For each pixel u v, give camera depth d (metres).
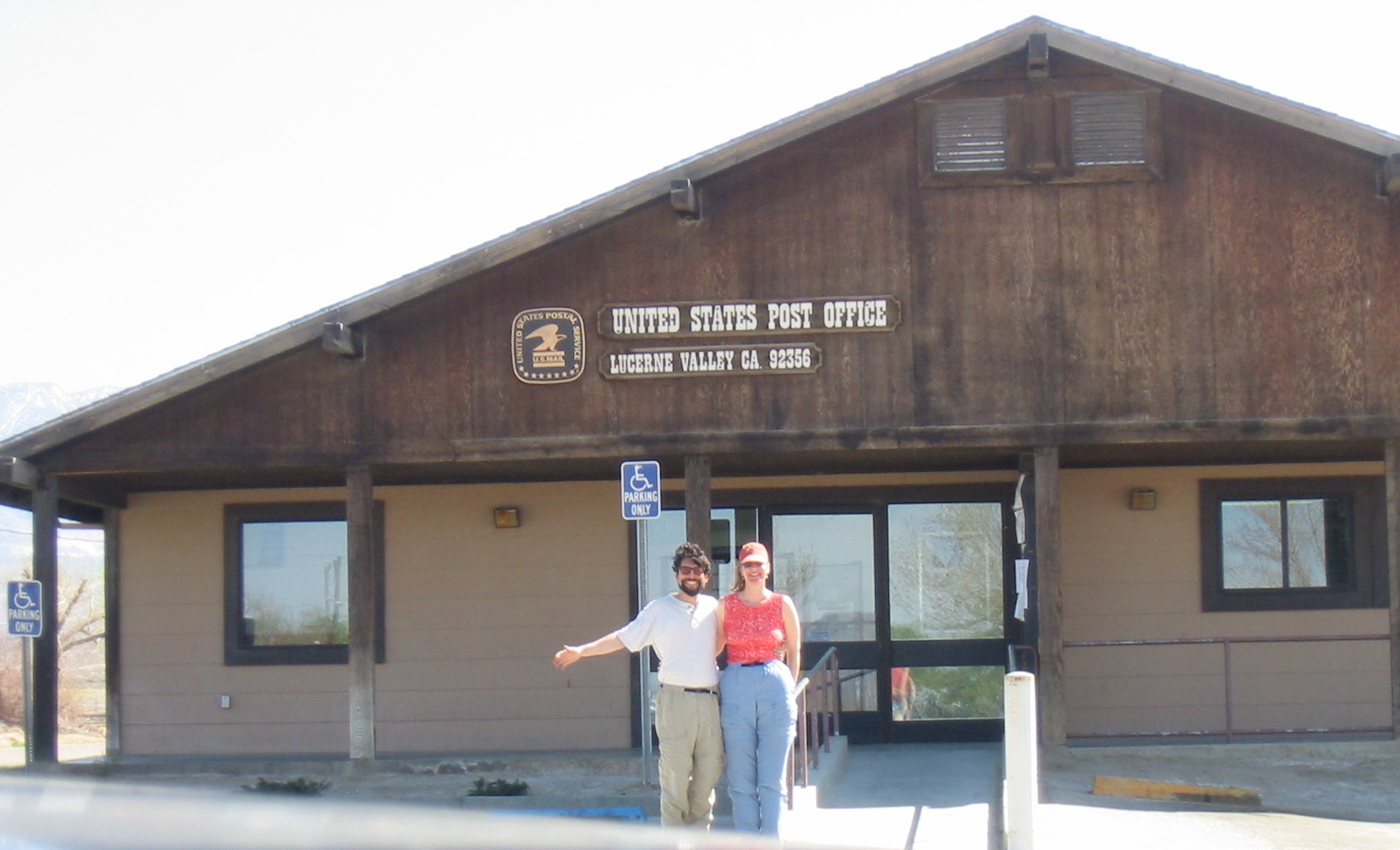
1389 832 9.60
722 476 15.02
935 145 12.49
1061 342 12.34
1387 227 12.21
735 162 12.38
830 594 14.99
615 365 12.58
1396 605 12.23
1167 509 14.62
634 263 12.62
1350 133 11.98
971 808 10.56
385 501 15.02
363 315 12.59
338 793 12.55
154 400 12.66
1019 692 8.00
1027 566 12.90
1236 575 14.62
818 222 12.52
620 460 13.01
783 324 12.47
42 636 13.01
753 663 8.27
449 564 14.94
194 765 13.45
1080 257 12.38
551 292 12.66
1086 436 12.23
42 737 12.97
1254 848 9.05
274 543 15.20
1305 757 12.32
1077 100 12.43
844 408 12.45
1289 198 12.29
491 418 12.65
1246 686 14.48
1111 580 14.55
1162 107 12.39
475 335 12.71
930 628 14.92
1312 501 14.67
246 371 12.78
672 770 8.24
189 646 15.05
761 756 8.20
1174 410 12.23
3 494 14.09
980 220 12.45
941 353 12.40
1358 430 12.12
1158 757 12.43
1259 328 12.23
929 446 12.34
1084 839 9.34
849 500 14.97
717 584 14.99
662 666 8.30
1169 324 12.28
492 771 13.67
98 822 2.28
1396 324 12.16
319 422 12.73
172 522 15.17
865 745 14.73
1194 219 12.33
